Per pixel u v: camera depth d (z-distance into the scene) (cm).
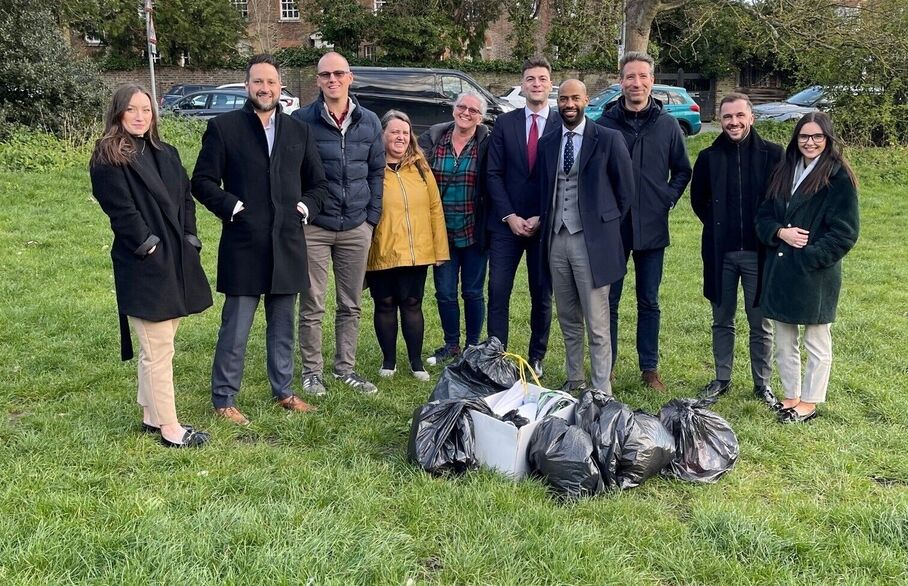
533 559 305
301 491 358
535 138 515
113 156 371
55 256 828
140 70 3141
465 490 356
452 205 562
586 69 2958
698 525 337
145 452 396
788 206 460
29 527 313
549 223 475
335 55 474
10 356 542
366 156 491
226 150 428
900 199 1336
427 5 2884
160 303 388
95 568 288
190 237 411
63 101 1370
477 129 559
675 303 747
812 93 1859
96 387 496
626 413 381
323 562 293
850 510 347
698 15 1845
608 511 347
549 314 557
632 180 472
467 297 589
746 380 547
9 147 1241
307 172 459
